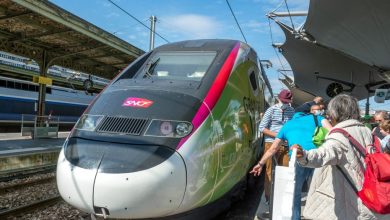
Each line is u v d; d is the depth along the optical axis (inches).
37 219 240.4
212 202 187.6
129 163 156.6
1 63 1014.4
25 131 733.9
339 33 651.5
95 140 170.2
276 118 230.7
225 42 244.1
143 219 159.5
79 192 158.7
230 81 213.0
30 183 350.9
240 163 215.6
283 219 114.2
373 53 667.4
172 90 192.7
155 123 172.4
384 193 97.0
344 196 106.2
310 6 585.0
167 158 159.3
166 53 235.9
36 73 1122.7
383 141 199.2
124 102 188.2
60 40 610.9
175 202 158.6
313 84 1294.3
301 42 888.9
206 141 175.5
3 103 991.0
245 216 236.2
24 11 479.5
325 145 106.9
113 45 618.5
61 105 1181.1
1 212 236.5
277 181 116.7
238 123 213.5
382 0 475.2
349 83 991.0
